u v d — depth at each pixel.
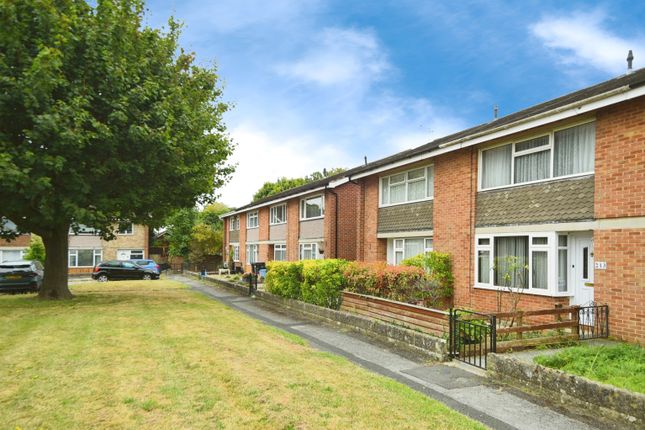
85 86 11.58
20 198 11.80
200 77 16.83
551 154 10.76
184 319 11.02
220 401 5.14
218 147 17.41
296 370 6.56
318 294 13.37
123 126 12.04
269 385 5.75
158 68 14.23
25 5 10.72
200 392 5.43
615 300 8.97
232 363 6.78
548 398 6.04
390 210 17.38
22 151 10.82
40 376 5.97
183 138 14.05
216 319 11.21
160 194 14.65
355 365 7.24
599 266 9.33
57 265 15.41
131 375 6.07
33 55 11.12
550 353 7.68
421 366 7.66
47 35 11.12
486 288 12.41
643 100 8.68
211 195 17.91
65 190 11.92
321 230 22.03
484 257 12.72
